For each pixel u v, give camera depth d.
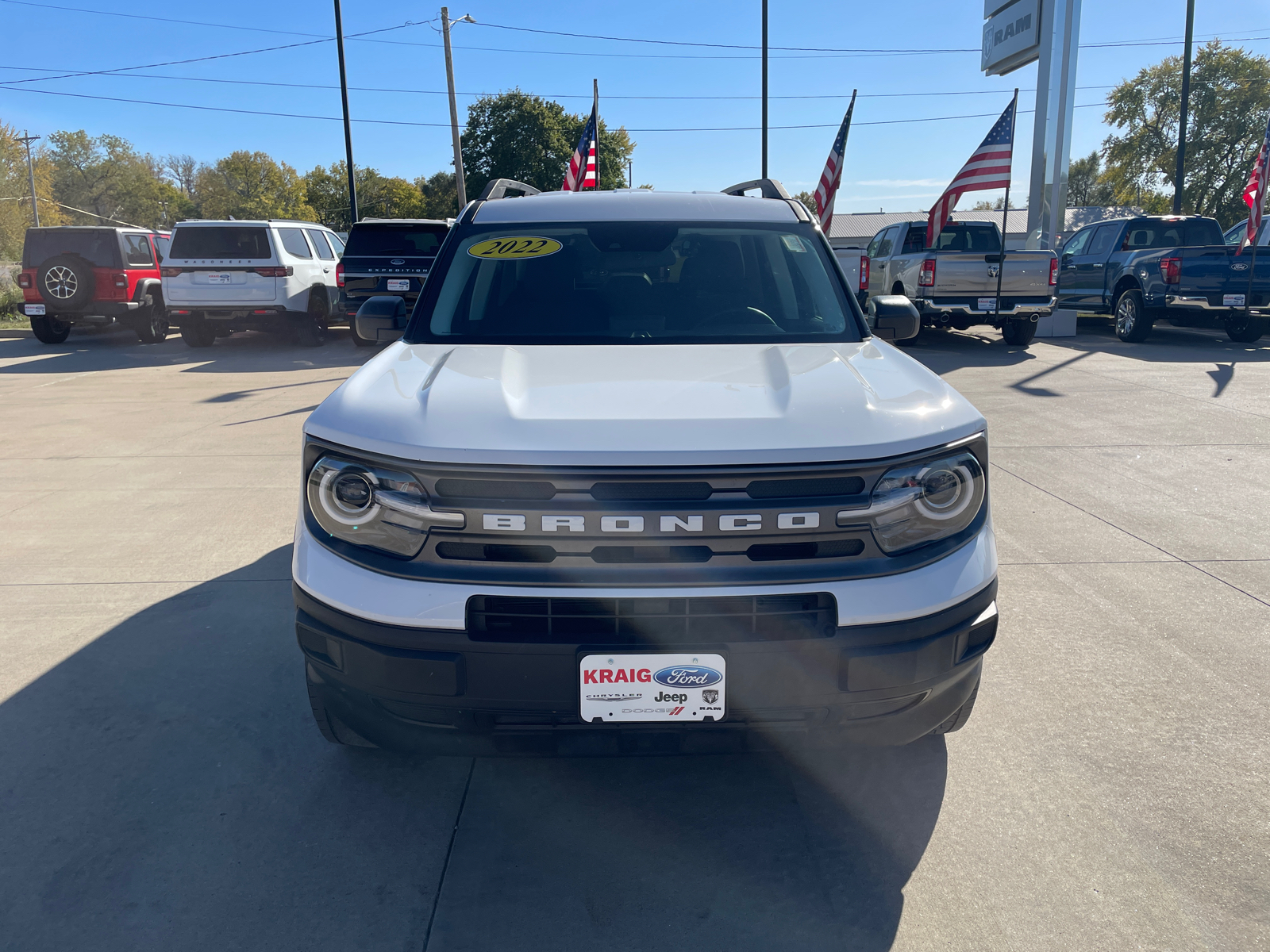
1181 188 25.39
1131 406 8.56
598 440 2.13
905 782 2.76
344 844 2.48
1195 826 2.54
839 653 2.13
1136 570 4.50
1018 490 5.86
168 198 103.81
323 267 15.07
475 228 3.68
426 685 2.14
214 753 2.93
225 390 10.22
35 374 11.70
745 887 2.31
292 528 5.21
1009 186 12.42
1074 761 2.86
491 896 2.28
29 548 4.89
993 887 2.30
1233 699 3.24
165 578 4.44
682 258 3.49
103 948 2.11
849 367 2.71
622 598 2.08
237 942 2.13
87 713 3.18
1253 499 5.62
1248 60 48.91
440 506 2.12
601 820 2.59
